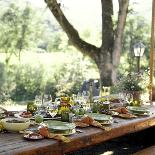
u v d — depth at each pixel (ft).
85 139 9.30
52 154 8.38
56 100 12.96
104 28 36.52
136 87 17.25
